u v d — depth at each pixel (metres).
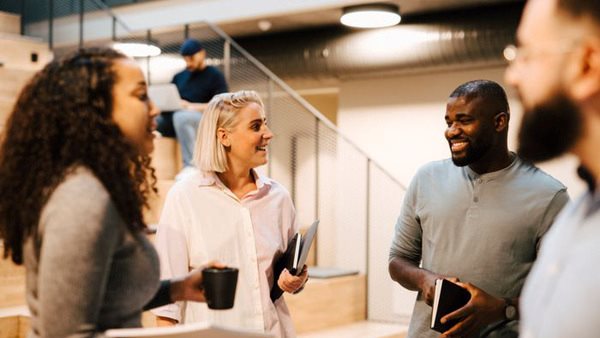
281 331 2.46
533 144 1.03
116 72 1.47
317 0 6.43
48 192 1.37
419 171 2.42
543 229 2.16
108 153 1.42
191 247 2.38
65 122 1.42
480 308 2.04
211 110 2.42
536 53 1.00
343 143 5.42
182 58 6.10
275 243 2.43
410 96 7.32
